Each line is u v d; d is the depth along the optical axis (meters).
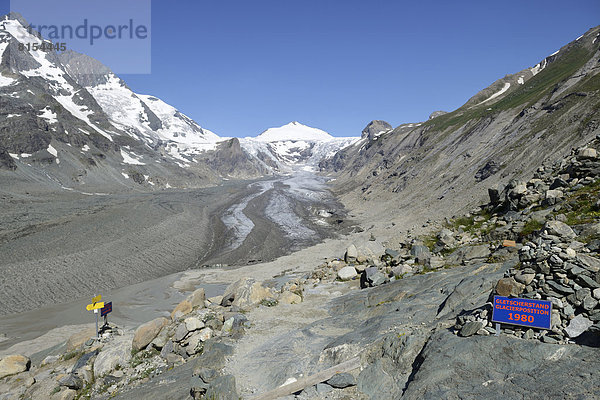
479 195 46.38
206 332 14.56
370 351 10.21
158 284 39.59
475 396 6.83
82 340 17.50
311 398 8.98
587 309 7.61
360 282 21.33
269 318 16.44
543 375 6.69
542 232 13.39
